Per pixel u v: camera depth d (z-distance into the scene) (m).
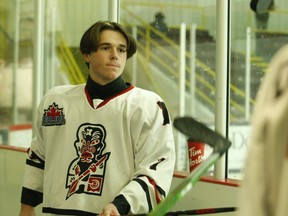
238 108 3.96
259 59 4.13
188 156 3.62
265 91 1.10
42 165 3.38
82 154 2.98
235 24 4.00
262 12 3.88
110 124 2.96
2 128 6.41
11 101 6.37
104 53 2.99
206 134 1.62
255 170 1.08
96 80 3.05
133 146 2.97
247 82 4.01
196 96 5.27
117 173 2.92
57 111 3.10
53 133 3.11
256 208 1.07
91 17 5.27
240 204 1.11
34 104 5.69
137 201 2.79
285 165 1.05
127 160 2.95
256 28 4.14
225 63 3.78
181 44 5.59
